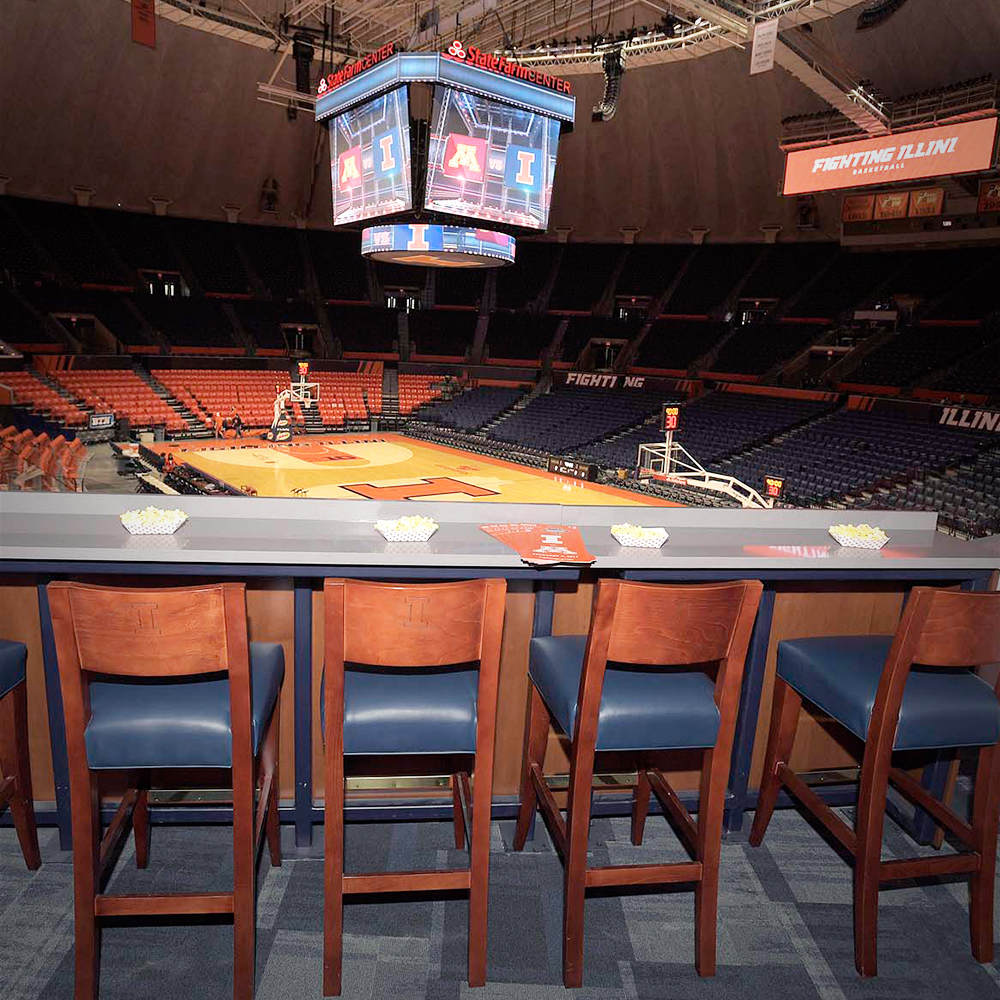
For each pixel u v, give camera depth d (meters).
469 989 1.79
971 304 19.47
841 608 2.57
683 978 1.86
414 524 2.13
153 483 12.28
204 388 20.30
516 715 2.42
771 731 2.33
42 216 22.41
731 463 15.12
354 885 1.72
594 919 2.04
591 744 1.77
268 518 2.29
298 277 25.55
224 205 25.12
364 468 15.50
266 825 2.12
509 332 24.83
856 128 16.08
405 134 9.46
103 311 21.50
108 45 19.73
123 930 1.93
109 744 1.66
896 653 1.81
